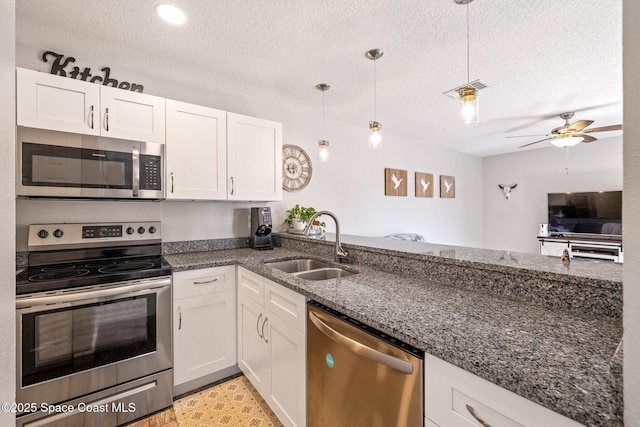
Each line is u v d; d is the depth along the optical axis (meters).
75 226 1.94
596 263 1.26
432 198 4.86
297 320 1.39
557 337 0.84
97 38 1.85
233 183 2.32
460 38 1.85
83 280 1.54
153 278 1.75
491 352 0.75
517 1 1.52
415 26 1.73
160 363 1.78
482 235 5.97
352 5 1.55
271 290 1.63
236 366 2.17
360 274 1.64
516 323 0.94
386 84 2.51
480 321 0.96
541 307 1.10
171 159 2.04
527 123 3.66
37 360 1.42
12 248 0.53
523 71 2.29
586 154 4.84
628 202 0.49
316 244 2.33
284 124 3.07
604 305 0.98
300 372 1.37
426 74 2.34
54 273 1.65
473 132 4.10
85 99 1.75
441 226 5.04
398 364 0.87
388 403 0.93
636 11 0.49
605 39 1.86
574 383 0.61
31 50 1.92
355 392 1.06
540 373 0.65
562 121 3.56
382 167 4.07
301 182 3.18
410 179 4.47
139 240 2.17
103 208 2.10
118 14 1.62
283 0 1.51
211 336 2.01
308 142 3.26
